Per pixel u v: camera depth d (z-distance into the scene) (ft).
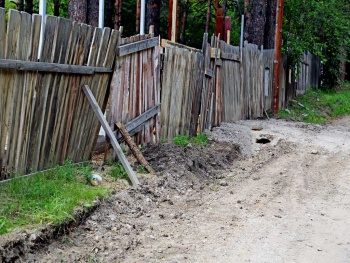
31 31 21.50
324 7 84.33
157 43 33.53
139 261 18.93
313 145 45.29
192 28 88.17
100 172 27.09
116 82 28.58
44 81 23.07
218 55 46.42
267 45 77.25
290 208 27.14
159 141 34.99
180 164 31.12
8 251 16.53
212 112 46.34
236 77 53.78
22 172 22.68
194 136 41.16
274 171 35.70
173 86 36.52
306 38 81.56
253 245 21.36
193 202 26.96
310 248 21.34
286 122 59.47
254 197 28.91
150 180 27.76
